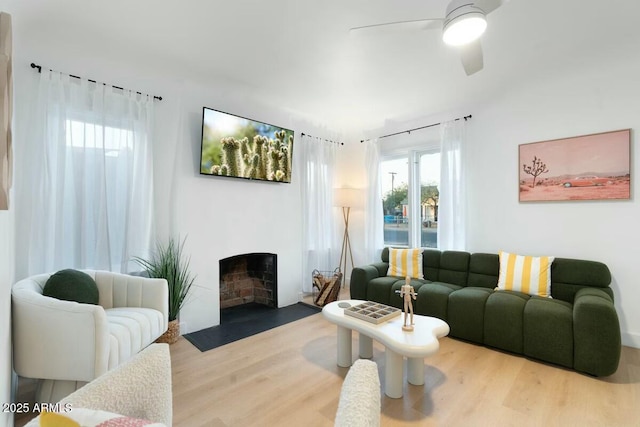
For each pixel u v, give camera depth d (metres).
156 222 3.00
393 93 3.49
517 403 1.97
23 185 2.31
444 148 3.88
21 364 1.77
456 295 2.98
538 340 2.48
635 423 1.76
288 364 2.49
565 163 3.10
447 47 2.52
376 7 2.03
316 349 2.76
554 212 3.18
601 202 2.93
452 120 3.89
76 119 2.52
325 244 4.62
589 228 2.99
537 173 3.26
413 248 4.12
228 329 3.25
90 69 2.65
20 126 2.31
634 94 2.76
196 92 3.28
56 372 1.75
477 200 3.70
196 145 3.27
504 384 2.18
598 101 2.92
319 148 4.52
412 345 1.90
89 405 0.86
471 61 2.09
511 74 3.01
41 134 2.36
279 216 4.04
